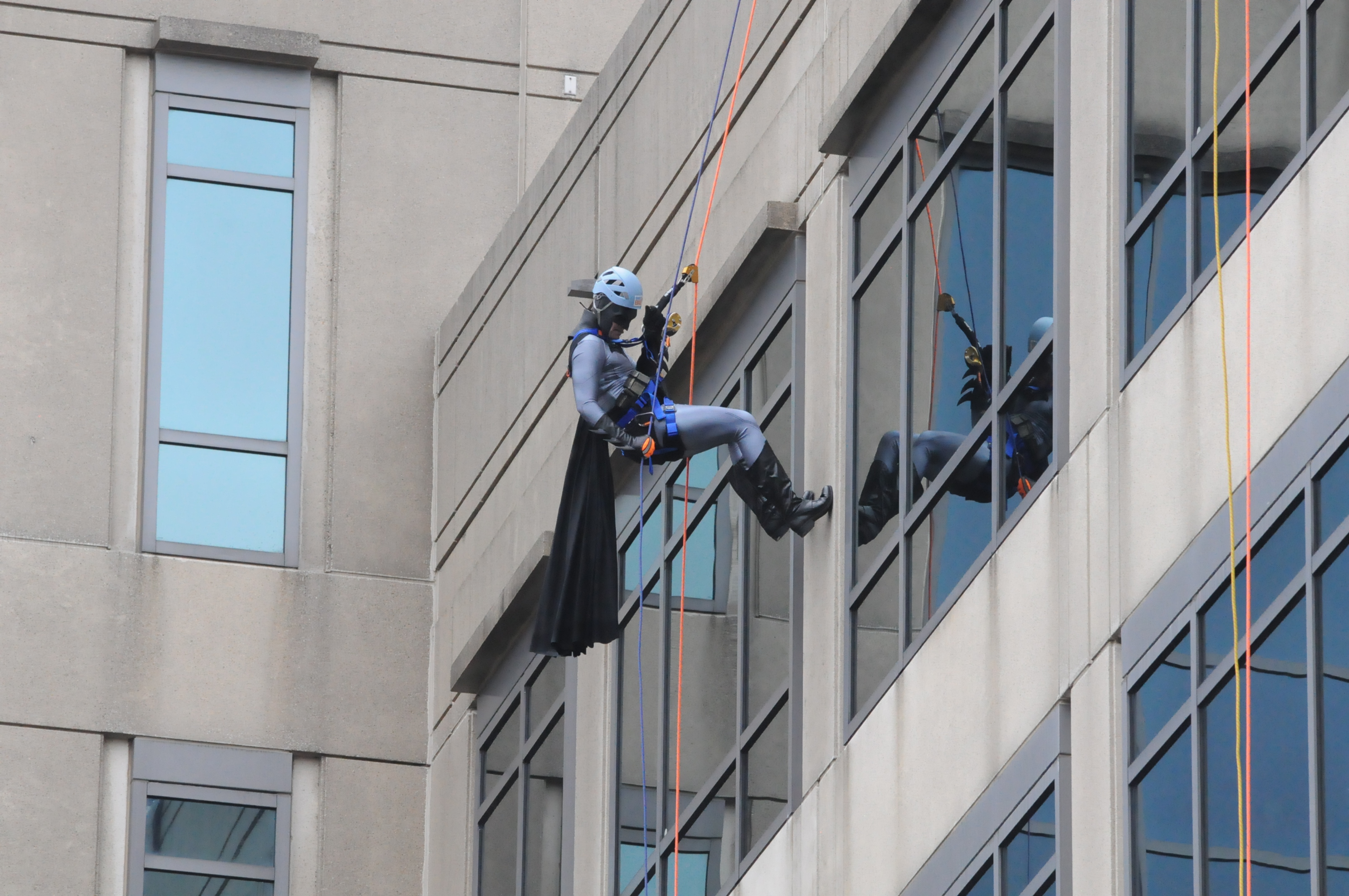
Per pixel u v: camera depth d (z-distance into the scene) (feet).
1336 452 103.19
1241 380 110.52
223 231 222.28
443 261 226.79
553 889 182.19
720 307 162.20
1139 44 122.21
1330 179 105.81
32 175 216.13
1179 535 113.60
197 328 219.82
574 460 144.05
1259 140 111.65
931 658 134.41
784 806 149.18
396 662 217.15
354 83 227.61
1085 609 120.37
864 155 148.15
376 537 219.61
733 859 154.92
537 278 198.80
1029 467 127.54
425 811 214.28
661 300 144.56
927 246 139.23
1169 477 114.93
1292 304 107.65
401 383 223.71
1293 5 109.81
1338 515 102.63
